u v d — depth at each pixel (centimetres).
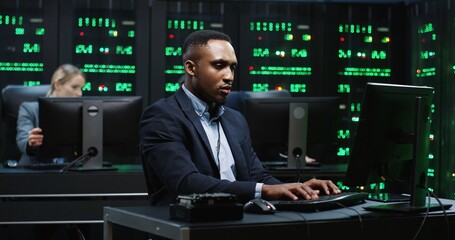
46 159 450
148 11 539
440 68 505
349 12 560
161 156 233
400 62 564
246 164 259
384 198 253
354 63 561
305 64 556
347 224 199
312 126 415
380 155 225
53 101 381
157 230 191
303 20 555
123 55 541
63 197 386
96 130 381
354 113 560
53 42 530
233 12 548
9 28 529
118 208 220
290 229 190
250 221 188
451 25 496
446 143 497
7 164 404
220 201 190
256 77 550
